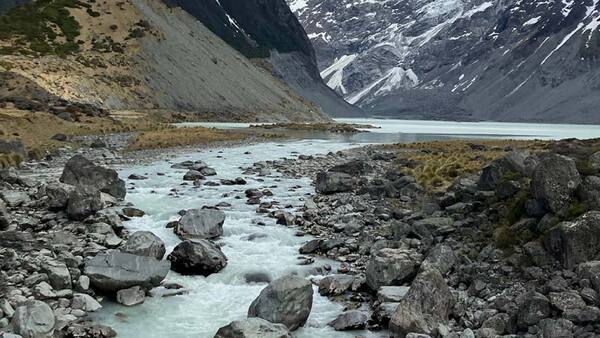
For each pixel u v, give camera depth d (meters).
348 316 16.80
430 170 38.62
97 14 152.50
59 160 48.06
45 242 21.83
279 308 16.31
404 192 32.66
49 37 133.88
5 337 14.16
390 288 18.38
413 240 22.70
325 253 23.47
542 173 19.97
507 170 25.75
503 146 69.56
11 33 129.62
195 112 138.88
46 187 27.06
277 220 27.77
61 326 15.54
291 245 24.52
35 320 15.10
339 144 79.44
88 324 15.88
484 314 16.08
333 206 31.05
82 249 21.33
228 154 59.72
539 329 14.73
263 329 14.67
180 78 148.75
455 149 64.44
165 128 94.44
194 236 24.67
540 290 16.47
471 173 35.25
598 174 20.72
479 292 17.73
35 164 44.78
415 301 16.11
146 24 157.38
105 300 18.25
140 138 72.31
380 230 25.66
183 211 28.89
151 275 19.03
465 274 18.77
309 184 39.47
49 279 17.97
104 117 96.62
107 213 25.52
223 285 19.95
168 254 22.28
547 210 19.77
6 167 41.81
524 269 18.02
